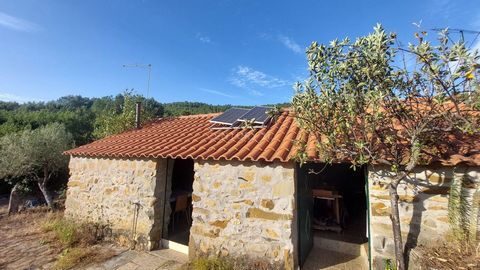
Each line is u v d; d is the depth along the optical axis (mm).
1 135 17047
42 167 12148
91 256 6148
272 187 5121
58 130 13945
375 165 4664
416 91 3498
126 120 13094
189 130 8445
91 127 26781
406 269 4223
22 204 11352
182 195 7969
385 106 3721
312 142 5355
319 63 3920
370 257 4637
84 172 8203
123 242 6934
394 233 3934
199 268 5164
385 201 4574
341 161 4453
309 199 6246
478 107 2967
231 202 5480
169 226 7930
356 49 3666
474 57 2816
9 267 5715
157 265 5723
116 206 7250
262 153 5289
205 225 5715
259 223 5160
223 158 5473
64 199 12195
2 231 8273
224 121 8078
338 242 6121
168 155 6117
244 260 5176
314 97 4133
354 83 3797
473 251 3627
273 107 4734
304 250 5562
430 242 4191
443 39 3059
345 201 8578
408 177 4445
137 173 6980
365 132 3750
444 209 4168
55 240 7223
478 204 3873
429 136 3816
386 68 3480
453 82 3061
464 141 4523
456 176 4102
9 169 11445
